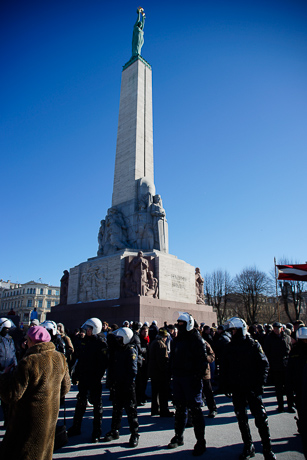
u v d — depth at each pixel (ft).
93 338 22.94
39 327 13.75
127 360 21.70
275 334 30.58
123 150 89.51
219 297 175.52
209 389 27.40
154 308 63.00
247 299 170.91
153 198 81.30
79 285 77.71
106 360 22.20
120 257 69.31
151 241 76.13
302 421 13.28
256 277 170.19
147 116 92.53
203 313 75.05
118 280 67.77
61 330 34.14
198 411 19.25
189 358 20.22
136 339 22.85
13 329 33.94
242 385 18.56
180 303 70.18
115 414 21.80
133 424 20.49
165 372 27.86
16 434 11.85
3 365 23.63
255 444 21.01
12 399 11.62
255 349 19.11
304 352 21.26
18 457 11.52
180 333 21.11
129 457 18.38
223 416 27.66
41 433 11.95
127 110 92.73
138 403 32.12
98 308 67.56
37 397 12.11
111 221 79.82
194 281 79.82
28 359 12.34
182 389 20.43
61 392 14.78
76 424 22.36
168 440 21.40
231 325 19.70
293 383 21.20
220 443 20.85
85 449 19.62
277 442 21.06
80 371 22.41
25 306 314.76
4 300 340.59
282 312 184.34
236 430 23.71
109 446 20.20
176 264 74.54
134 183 82.99
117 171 89.20
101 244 82.02
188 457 18.43
